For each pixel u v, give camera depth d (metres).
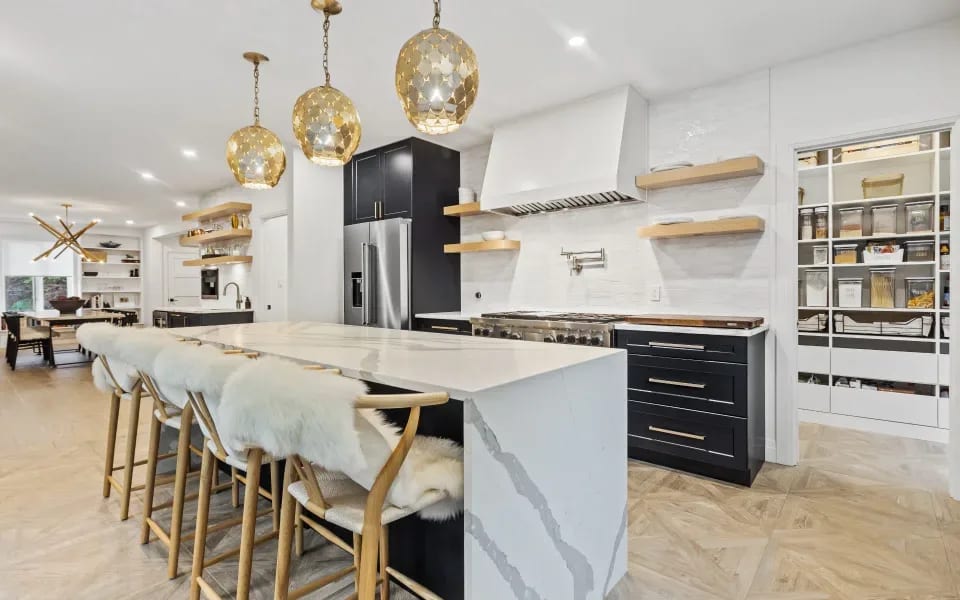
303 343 2.16
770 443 3.07
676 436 2.89
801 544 2.07
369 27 2.53
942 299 3.57
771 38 2.71
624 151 3.30
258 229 5.66
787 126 3.02
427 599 1.49
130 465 2.31
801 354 4.05
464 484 1.19
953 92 2.52
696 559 1.96
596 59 2.93
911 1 2.35
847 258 3.88
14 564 1.92
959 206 2.49
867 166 3.91
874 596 1.72
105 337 2.06
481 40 2.69
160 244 10.28
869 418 3.76
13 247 9.26
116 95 3.37
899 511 2.37
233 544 2.09
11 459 3.09
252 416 1.09
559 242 4.10
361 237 4.63
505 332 3.59
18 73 3.02
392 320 4.35
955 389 2.51
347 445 1.03
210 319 5.51
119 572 1.87
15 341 6.62
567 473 1.54
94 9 2.33
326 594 1.75
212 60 2.87
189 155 4.82
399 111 3.73
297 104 2.28
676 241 3.49
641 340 3.02
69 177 5.72
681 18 2.49
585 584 1.63
